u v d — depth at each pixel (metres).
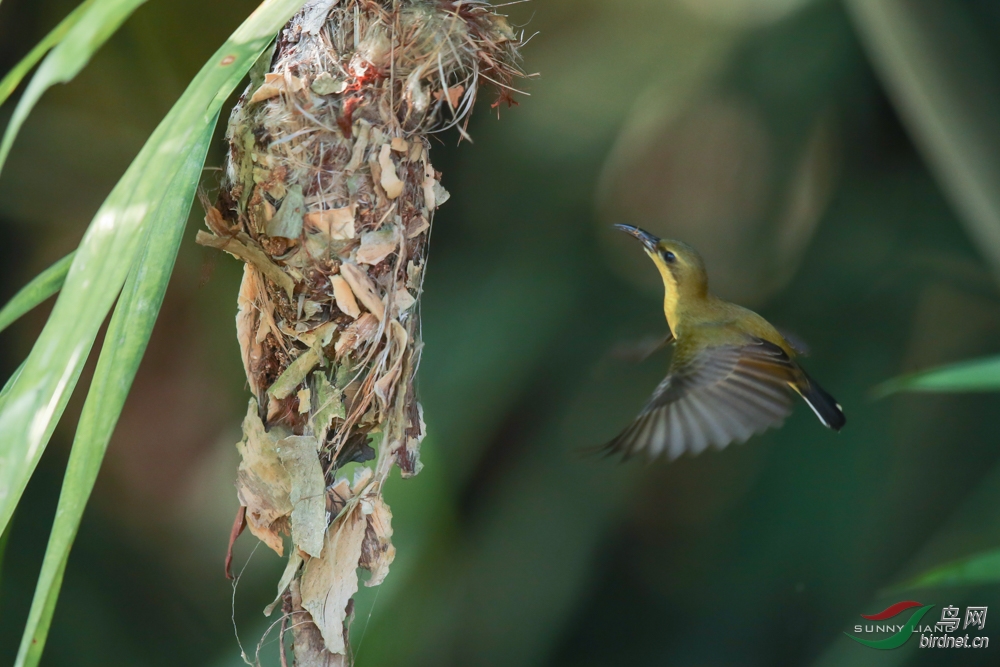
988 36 7.04
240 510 4.24
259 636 8.54
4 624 8.52
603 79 10.38
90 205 9.20
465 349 9.45
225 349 9.70
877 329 9.65
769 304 10.04
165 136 3.04
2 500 2.74
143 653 9.10
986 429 9.41
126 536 9.66
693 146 10.40
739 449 10.02
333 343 4.39
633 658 9.62
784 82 9.91
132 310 3.40
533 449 9.70
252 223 4.33
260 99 4.37
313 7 4.51
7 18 8.41
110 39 9.07
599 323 9.99
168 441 10.03
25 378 2.85
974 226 7.46
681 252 6.68
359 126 4.37
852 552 9.34
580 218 10.15
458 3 4.62
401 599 8.13
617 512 9.77
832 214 9.94
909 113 7.53
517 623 9.09
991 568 3.86
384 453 4.42
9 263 9.08
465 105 4.74
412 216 4.62
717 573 9.74
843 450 9.54
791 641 9.35
